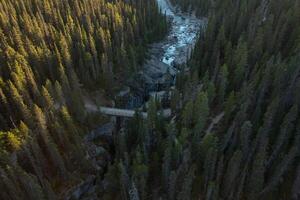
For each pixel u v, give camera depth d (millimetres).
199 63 89375
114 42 95188
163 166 53500
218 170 52000
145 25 109812
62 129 57625
